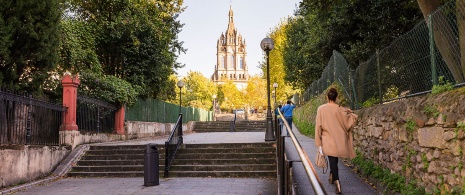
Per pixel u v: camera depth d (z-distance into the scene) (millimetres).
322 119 6430
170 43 24656
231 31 173625
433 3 8039
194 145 13023
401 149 6254
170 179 10586
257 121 34062
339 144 6297
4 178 8875
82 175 11492
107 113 17672
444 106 4660
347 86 12719
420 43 6051
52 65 12820
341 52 19109
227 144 12898
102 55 21672
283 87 47781
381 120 7379
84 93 16312
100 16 20406
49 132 12227
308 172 2797
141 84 21516
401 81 7008
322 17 18453
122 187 9281
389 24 15375
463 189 4082
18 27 11359
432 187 5031
